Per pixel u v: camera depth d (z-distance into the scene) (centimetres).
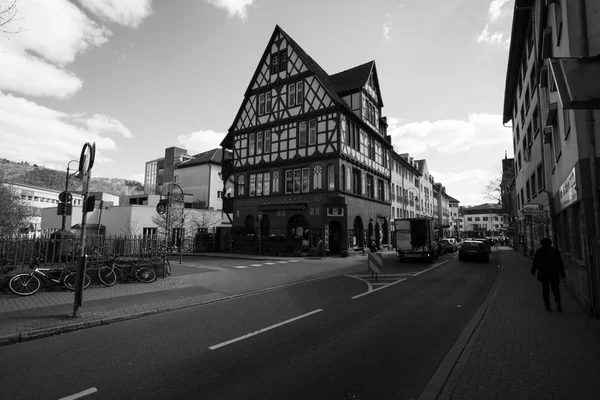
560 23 1009
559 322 657
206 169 4550
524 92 2292
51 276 968
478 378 405
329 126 2520
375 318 711
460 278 1365
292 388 390
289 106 2755
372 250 2686
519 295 955
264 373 433
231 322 690
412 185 5294
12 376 429
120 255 1182
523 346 518
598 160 851
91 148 748
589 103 514
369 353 502
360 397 368
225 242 2967
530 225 2375
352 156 2680
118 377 424
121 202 4806
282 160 2734
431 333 601
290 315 744
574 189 955
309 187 2567
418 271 1617
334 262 2020
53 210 3822
